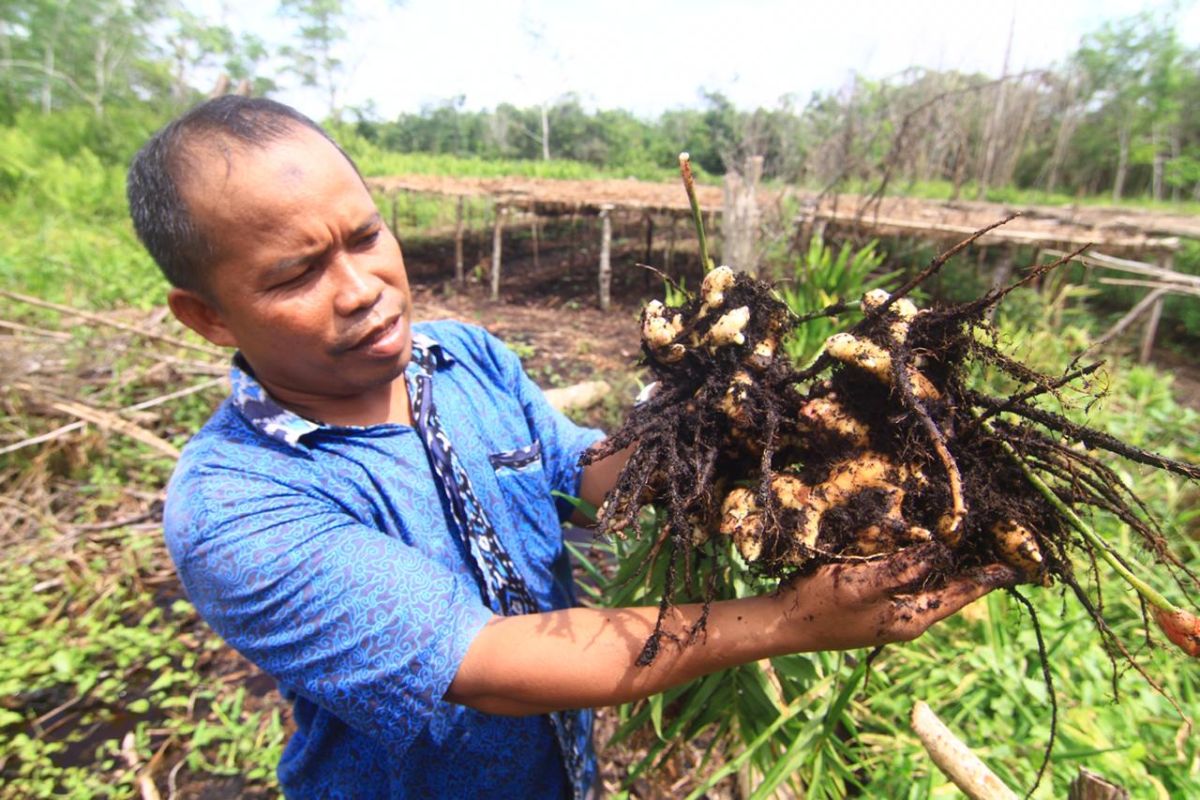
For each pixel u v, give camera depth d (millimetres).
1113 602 2428
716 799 2158
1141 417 4266
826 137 10016
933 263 965
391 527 1013
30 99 20656
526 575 1189
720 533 1085
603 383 5387
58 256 7398
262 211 836
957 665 2207
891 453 972
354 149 18000
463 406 1194
